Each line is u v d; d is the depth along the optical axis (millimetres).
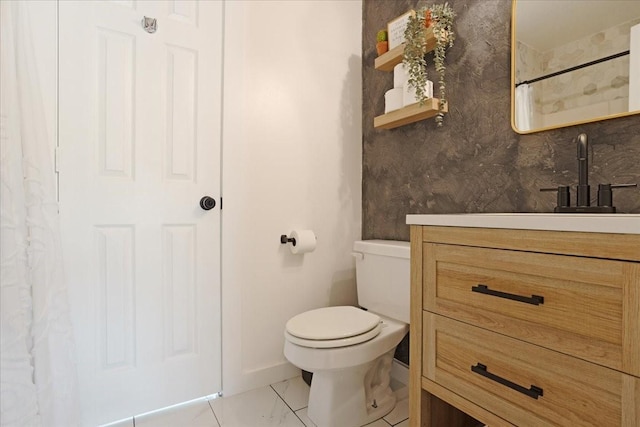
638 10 1005
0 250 949
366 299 1656
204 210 1507
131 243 1354
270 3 1688
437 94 1550
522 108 1255
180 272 1454
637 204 991
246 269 1608
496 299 847
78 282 1246
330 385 1310
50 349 1044
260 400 1514
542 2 1211
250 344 1624
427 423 1070
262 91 1662
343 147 1945
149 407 1390
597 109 1074
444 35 1455
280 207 1717
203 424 1334
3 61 980
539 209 1212
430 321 1029
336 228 1913
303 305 1787
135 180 1358
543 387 752
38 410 1000
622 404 628
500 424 834
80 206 1253
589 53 1099
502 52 1326
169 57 1428
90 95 1270
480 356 886
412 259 1091
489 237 864
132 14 1348
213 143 1529
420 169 1665
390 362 1534
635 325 610
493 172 1356
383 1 1882
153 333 1396
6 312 949
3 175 958
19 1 1033
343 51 1950
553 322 734
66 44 1222
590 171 1092
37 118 1052
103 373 1297
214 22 1526
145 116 1378
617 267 636
